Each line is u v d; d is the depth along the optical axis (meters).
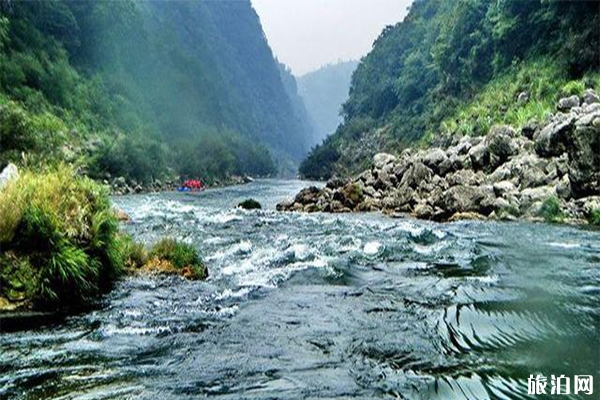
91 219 8.42
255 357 5.37
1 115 37.97
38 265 7.16
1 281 6.83
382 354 5.45
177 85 128.00
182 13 186.88
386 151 79.62
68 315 6.82
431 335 6.06
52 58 74.38
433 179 25.95
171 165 78.44
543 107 34.00
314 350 5.59
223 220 19.42
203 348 5.63
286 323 6.57
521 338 5.89
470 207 20.91
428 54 88.62
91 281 7.97
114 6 98.12
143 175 60.53
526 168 21.50
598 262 10.70
